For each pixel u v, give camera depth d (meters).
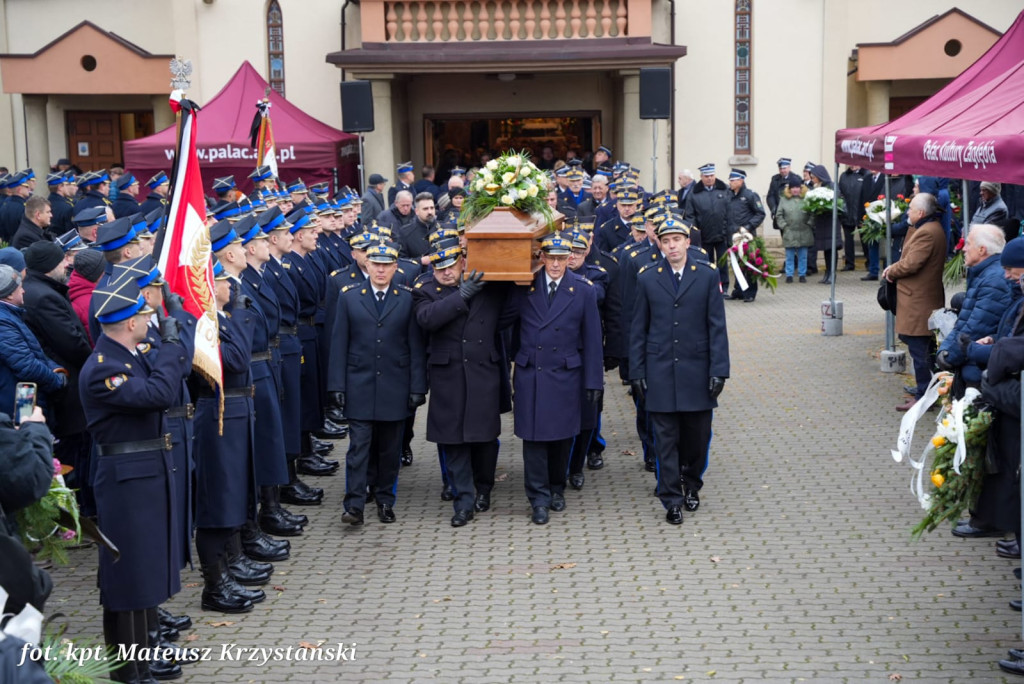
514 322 8.27
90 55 21.48
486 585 7.00
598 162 18.50
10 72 21.58
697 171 21.31
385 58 19.42
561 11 19.73
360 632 6.35
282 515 8.05
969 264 7.79
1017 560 7.13
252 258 7.81
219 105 17.80
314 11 21.14
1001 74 10.95
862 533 7.70
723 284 18.02
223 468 6.61
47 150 22.42
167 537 5.70
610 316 9.40
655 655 5.95
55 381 7.11
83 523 5.10
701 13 20.98
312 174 17.28
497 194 7.91
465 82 22.00
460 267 8.02
